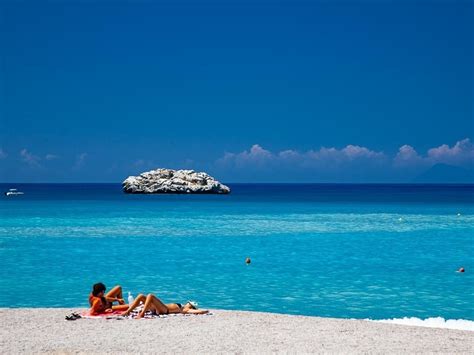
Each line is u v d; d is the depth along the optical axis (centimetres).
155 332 1462
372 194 18238
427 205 9762
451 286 2495
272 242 4131
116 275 2745
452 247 3881
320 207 9112
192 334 1440
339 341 1384
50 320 1614
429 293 2345
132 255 3431
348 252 3612
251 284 2527
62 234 4575
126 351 1265
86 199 12006
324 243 4097
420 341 1397
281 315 1714
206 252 3597
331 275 2773
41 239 4231
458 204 10088
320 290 2402
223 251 3644
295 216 6944
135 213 7294
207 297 2258
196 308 1761
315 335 1446
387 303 2152
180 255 3450
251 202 11031
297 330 1501
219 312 1748
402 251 3672
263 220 6222
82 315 1669
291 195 16875
